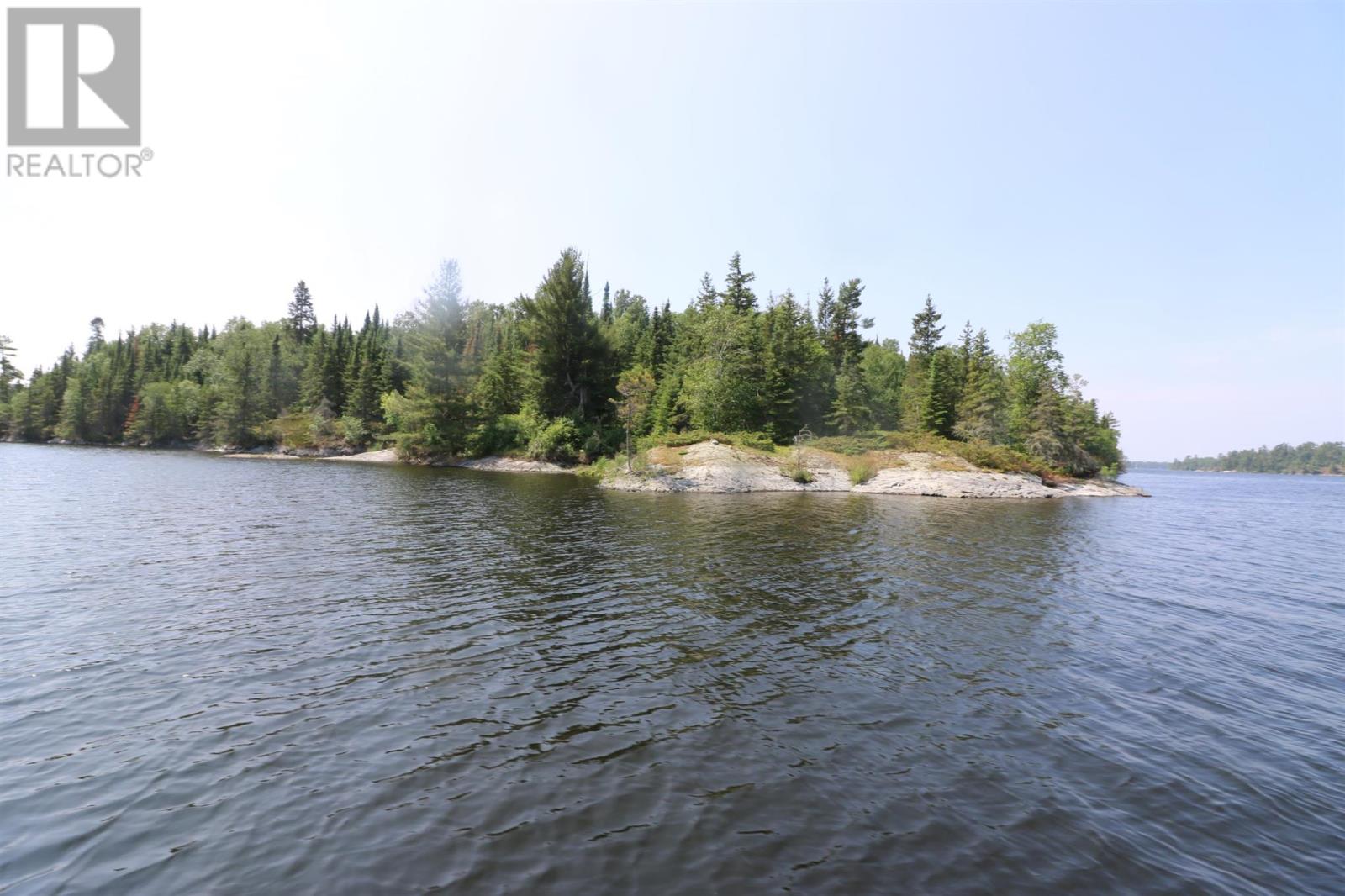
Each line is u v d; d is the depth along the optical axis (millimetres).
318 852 5188
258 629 10922
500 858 5180
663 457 47438
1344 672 10672
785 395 59156
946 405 64688
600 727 7738
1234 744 7922
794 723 8062
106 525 20750
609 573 16250
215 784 6176
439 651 10172
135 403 96125
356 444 76188
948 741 7730
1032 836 5805
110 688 8352
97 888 4699
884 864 5289
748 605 13625
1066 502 44375
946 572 17672
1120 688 9680
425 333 66750
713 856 5293
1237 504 51688
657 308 84625
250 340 111562
